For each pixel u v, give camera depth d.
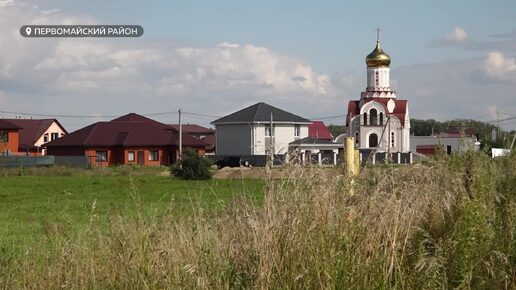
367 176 10.37
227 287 8.36
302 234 8.33
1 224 21.45
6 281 9.40
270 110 102.50
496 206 10.83
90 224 10.54
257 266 8.35
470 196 10.41
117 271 8.93
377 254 8.31
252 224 8.87
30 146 107.19
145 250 8.84
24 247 12.06
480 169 11.51
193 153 55.41
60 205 28.86
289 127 102.25
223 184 13.89
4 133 95.25
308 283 7.91
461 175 10.99
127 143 89.56
